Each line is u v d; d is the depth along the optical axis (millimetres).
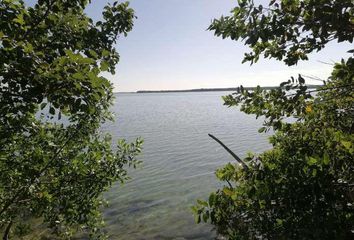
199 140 55969
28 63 3088
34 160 7207
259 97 4984
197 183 29578
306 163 4195
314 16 3562
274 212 4223
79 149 8930
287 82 4262
